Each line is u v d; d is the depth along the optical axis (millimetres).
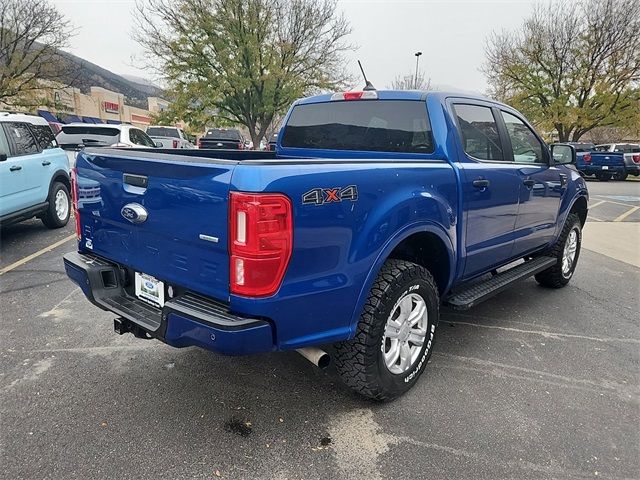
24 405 2848
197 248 2318
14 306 4430
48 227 7887
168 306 2344
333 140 3949
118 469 2344
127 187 2656
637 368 3543
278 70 23500
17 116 7129
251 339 2199
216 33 23641
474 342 3936
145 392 3025
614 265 6695
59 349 3586
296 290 2273
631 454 2564
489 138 3793
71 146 11461
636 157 21938
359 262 2506
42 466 2344
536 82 28984
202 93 23719
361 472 2377
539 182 4328
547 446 2609
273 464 2416
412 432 2701
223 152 4105
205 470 2357
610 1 26281
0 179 6328
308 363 3455
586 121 27734
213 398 2980
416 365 3090
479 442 2629
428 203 2895
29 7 24766
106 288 2957
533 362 3600
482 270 3844
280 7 23828
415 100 3473
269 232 2115
